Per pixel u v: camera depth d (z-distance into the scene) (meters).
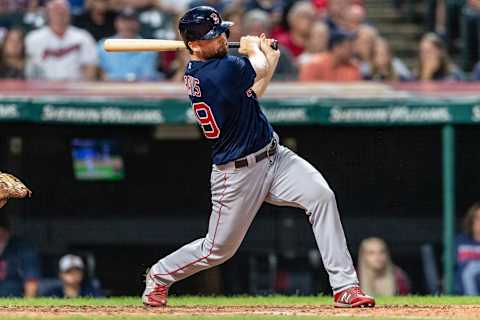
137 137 53.22
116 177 53.22
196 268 29.39
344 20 59.16
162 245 53.31
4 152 52.56
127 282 52.97
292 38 58.72
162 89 51.97
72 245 52.78
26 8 57.94
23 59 55.88
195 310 29.28
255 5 59.22
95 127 53.03
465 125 53.47
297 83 53.53
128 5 58.53
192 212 53.50
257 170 28.09
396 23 67.31
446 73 57.88
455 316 27.08
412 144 52.81
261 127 28.09
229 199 28.25
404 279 50.84
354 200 52.97
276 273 52.69
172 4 58.97
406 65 63.75
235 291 52.78
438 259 53.09
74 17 58.19
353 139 52.81
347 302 28.80
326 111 49.34
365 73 57.38
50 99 49.06
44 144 52.78
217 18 27.45
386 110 49.41
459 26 63.25
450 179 50.16
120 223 53.12
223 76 27.28
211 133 28.00
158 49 28.81
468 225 50.66
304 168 28.50
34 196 52.50
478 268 50.22
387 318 26.27
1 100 48.69
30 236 52.19
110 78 56.62
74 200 52.94
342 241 28.64
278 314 27.59
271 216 52.59
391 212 53.03
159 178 53.38
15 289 50.56
